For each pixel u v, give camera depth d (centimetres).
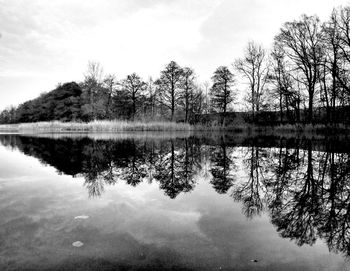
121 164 872
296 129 2542
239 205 448
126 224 350
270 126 3064
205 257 267
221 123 3825
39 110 5953
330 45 2270
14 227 335
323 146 1474
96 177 659
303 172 750
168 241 302
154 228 339
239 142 1781
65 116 5350
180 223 358
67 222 355
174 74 4216
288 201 477
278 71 2825
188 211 410
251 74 3284
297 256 276
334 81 2189
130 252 275
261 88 3241
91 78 4344
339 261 266
